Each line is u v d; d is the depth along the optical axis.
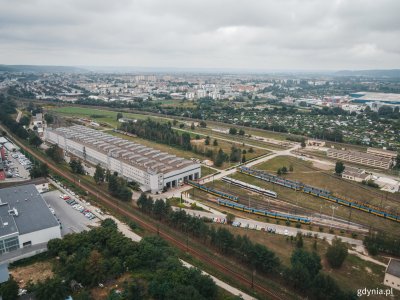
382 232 150.50
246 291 115.94
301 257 125.19
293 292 116.12
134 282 113.50
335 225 169.62
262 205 193.38
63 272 118.44
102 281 117.00
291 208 190.00
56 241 135.38
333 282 108.94
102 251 130.12
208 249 143.00
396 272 120.00
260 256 125.38
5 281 115.75
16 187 181.25
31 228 140.75
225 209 185.75
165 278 112.50
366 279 123.69
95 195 198.88
